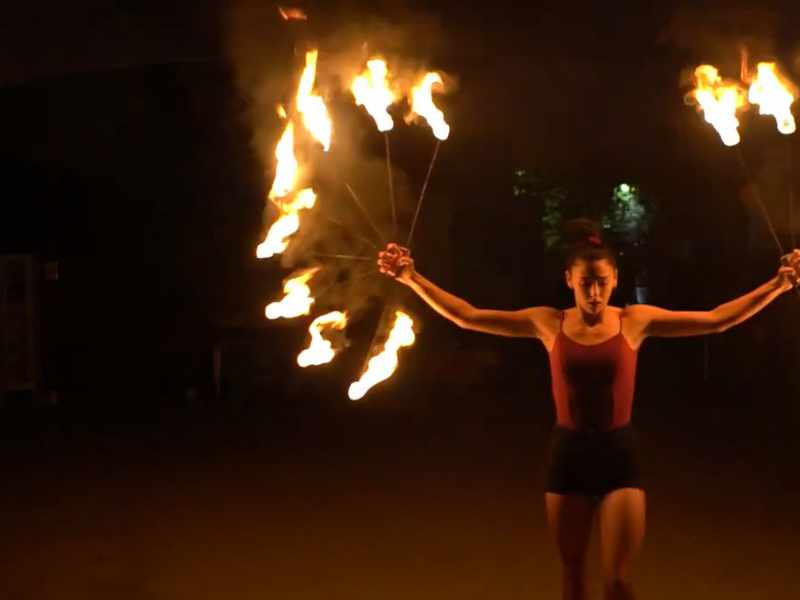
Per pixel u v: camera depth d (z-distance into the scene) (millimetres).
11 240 16750
